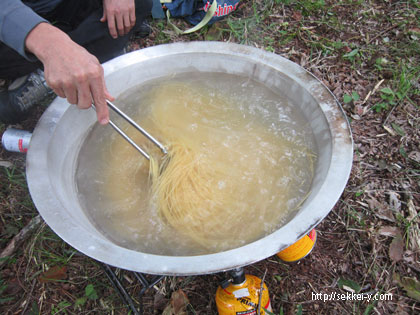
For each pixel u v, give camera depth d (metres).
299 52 2.02
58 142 1.15
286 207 1.09
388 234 1.36
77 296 1.27
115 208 1.16
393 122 1.69
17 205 1.48
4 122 1.68
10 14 0.98
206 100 1.42
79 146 1.28
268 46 2.06
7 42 1.01
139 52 1.35
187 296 1.26
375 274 1.28
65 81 0.89
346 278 1.29
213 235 1.09
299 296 1.25
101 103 0.96
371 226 1.39
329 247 1.36
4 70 1.50
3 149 1.62
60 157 1.15
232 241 1.06
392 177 1.51
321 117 1.13
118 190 1.21
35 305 1.24
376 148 1.61
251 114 1.35
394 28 2.11
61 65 0.90
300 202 1.08
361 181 1.51
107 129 1.35
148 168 1.28
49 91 1.68
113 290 1.28
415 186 1.48
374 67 1.93
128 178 1.25
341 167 0.96
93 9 1.53
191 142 1.32
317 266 1.31
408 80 1.80
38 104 1.73
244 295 1.11
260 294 1.10
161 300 1.25
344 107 1.77
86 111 1.28
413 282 1.24
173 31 2.13
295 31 2.12
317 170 1.09
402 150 1.58
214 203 1.17
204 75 1.44
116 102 1.38
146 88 1.43
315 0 2.28
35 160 1.03
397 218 1.39
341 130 1.05
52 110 1.16
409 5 2.22
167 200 1.17
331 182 0.94
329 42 2.05
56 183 1.04
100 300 1.26
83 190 1.19
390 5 2.24
